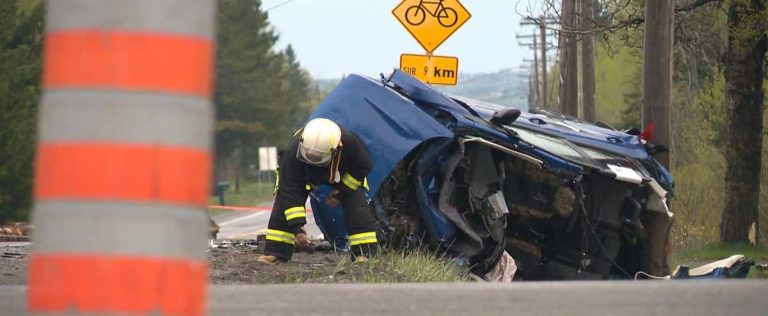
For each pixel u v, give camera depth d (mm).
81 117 8539
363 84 39031
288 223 32656
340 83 39625
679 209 82562
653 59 48844
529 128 41344
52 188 8594
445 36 56438
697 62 112875
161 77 8617
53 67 8648
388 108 38250
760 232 76875
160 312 8625
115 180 8523
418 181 37469
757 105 70125
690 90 115500
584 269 39625
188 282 8789
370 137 37875
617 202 40062
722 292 16375
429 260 33188
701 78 116062
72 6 8570
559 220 39531
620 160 41188
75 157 8539
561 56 105000
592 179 40062
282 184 32844
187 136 8742
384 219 38250
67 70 8570
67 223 8547
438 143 37531
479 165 38344
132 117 8547
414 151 38375
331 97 39219
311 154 32344
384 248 34375
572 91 97750
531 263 39938
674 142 116500
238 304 15633
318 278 28625
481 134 38250
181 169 8695
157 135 8594
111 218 8523
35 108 106750
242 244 47219
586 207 40000
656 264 41625
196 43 8805
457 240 37344
